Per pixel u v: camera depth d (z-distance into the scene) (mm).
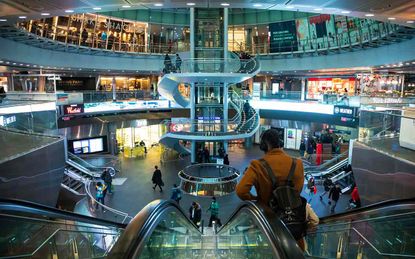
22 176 10117
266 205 3113
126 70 33719
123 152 32719
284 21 32500
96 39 30188
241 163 27359
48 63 26000
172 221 6270
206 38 26125
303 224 3080
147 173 23734
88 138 31094
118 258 2953
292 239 2816
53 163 12367
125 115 32344
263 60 34219
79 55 29516
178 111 31109
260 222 2992
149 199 18125
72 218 6348
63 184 17172
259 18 33875
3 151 10641
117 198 18266
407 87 27547
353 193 15664
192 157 27141
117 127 32656
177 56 23406
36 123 15117
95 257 7434
